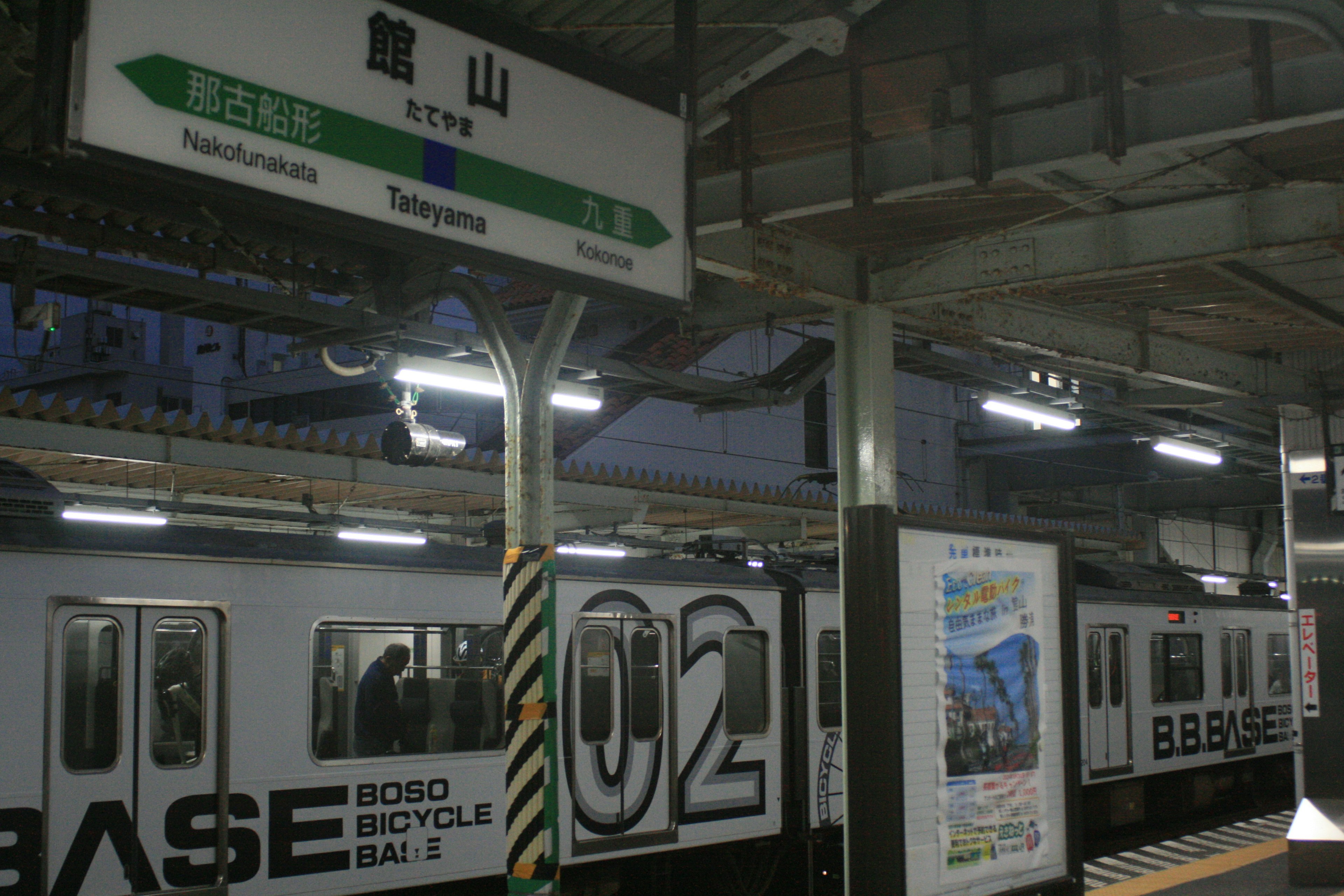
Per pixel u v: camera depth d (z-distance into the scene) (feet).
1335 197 27.53
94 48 13.08
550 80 17.26
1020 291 31.65
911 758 23.70
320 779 28.32
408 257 26.21
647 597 35.35
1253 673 61.16
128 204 23.97
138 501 43.32
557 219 17.12
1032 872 25.50
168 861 25.82
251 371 120.67
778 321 36.73
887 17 25.13
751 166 26.66
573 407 38.34
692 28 19.19
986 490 101.30
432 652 30.96
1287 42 23.98
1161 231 29.37
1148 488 103.91
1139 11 23.93
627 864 36.73
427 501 50.67
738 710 37.52
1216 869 37.42
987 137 23.82
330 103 14.89
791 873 39.99
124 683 25.64
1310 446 42.73
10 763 23.94
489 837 31.37
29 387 122.72
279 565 28.35
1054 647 26.58
